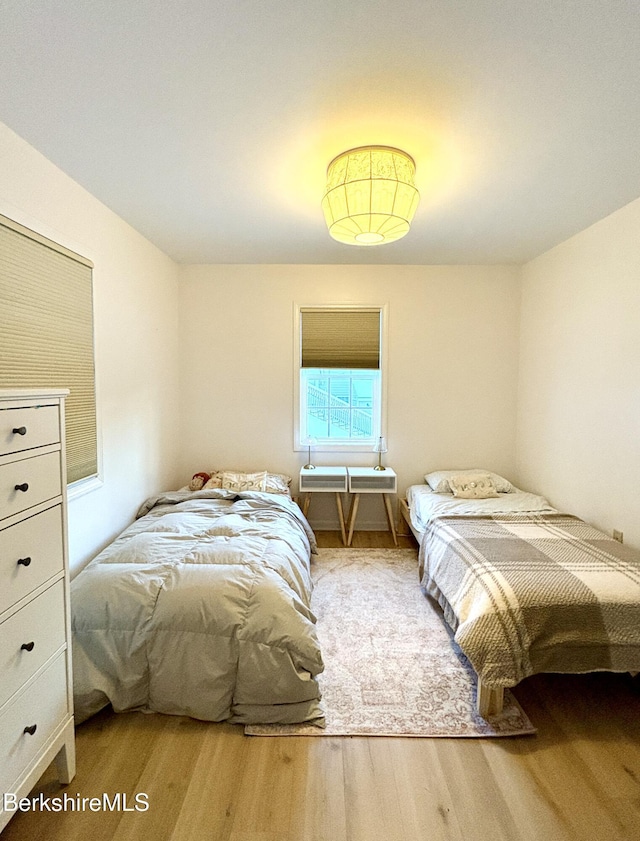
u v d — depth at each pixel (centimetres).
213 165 198
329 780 139
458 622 189
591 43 127
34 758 119
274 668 161
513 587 174
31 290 181
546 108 157
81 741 153
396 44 128
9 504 111
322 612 243
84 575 182
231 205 242
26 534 117
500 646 161
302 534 267
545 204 240
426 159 193
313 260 352
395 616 239
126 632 166
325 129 171
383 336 369
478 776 141
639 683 188
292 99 152
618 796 134
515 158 192
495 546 220
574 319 290
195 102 154
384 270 366
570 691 183
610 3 114
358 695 177
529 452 353
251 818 126
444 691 180
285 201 237
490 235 290
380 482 350
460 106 156
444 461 378
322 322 371
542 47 129
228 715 163
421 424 376
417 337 370
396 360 371
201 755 148
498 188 221
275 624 165
